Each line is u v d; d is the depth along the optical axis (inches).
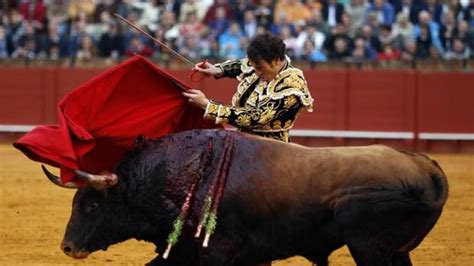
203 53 1061.1
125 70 381.7
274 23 1095.0
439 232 607.2
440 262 524.7
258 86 392.2
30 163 928.9
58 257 530.3
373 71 1077.1
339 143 1080.8
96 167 386.3
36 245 561.0
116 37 1096.2
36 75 1109.7
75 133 364.2
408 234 359.3
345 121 1081.4
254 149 368.2
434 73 1075.9
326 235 360.2
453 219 653.9
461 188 794.2
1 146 1084.5
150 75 386.6
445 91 1076.5
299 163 362.9
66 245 374.9
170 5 1137.4
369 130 1082.7
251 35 1076.5
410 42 1088.2
